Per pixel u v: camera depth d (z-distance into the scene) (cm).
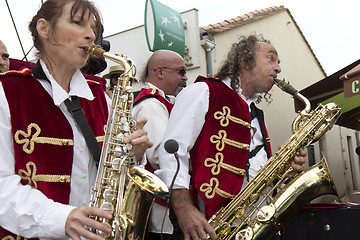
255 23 950
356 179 1504
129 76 190
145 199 175
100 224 145
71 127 175
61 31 171
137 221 173
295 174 289
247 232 243
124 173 174
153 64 349
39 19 174
